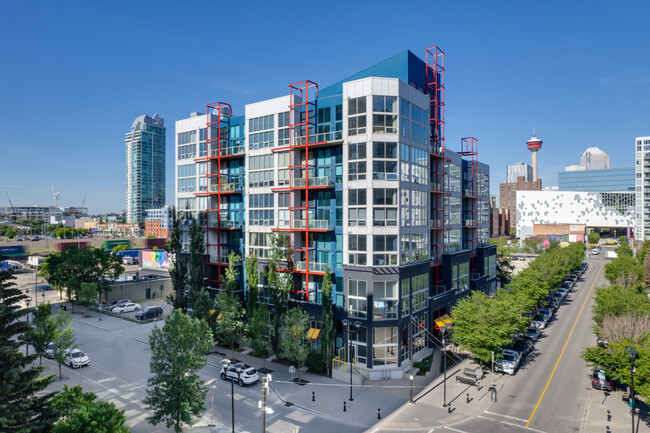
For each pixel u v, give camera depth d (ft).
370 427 98.94
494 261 234.79
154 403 90.07
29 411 78.48
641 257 338.95
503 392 119.34
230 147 177.99
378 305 132.87
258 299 162.20
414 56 162.61
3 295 83.20
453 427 98.63
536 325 180.45
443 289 173.99
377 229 133.59
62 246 456.45
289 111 155.74
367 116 134.41
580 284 317.63
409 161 142.20
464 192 210.79
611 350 112.57
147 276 303.27
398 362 133.69
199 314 154.20
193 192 191.83
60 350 128.67
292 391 120.06
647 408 108.58
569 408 108.68
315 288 150.71
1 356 78.13
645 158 556.51
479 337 126.52
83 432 67.26
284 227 157.89
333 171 147.02
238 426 98.84
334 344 142.20
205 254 183.83
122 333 180.86
